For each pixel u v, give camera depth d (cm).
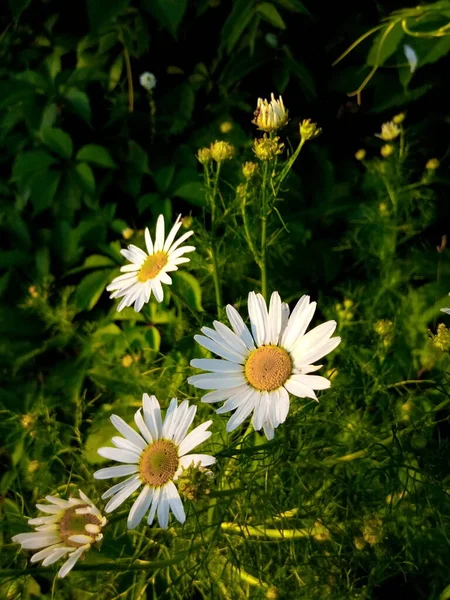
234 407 24
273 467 27
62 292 43
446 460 28
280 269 39
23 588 30
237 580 29
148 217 44
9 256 43
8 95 41
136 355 35
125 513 26
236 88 41
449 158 39
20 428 36
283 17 39
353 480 30
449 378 29
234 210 39
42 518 25
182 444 25
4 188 44
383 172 38
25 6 41
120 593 30
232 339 25
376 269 40
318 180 41
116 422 26
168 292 37
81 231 42
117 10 37
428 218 38
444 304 36
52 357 44
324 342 24
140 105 43
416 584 29
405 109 40
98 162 41
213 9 41
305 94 39
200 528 27
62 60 44
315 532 29
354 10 39
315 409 30
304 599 28
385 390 31
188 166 42
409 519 29
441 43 33
